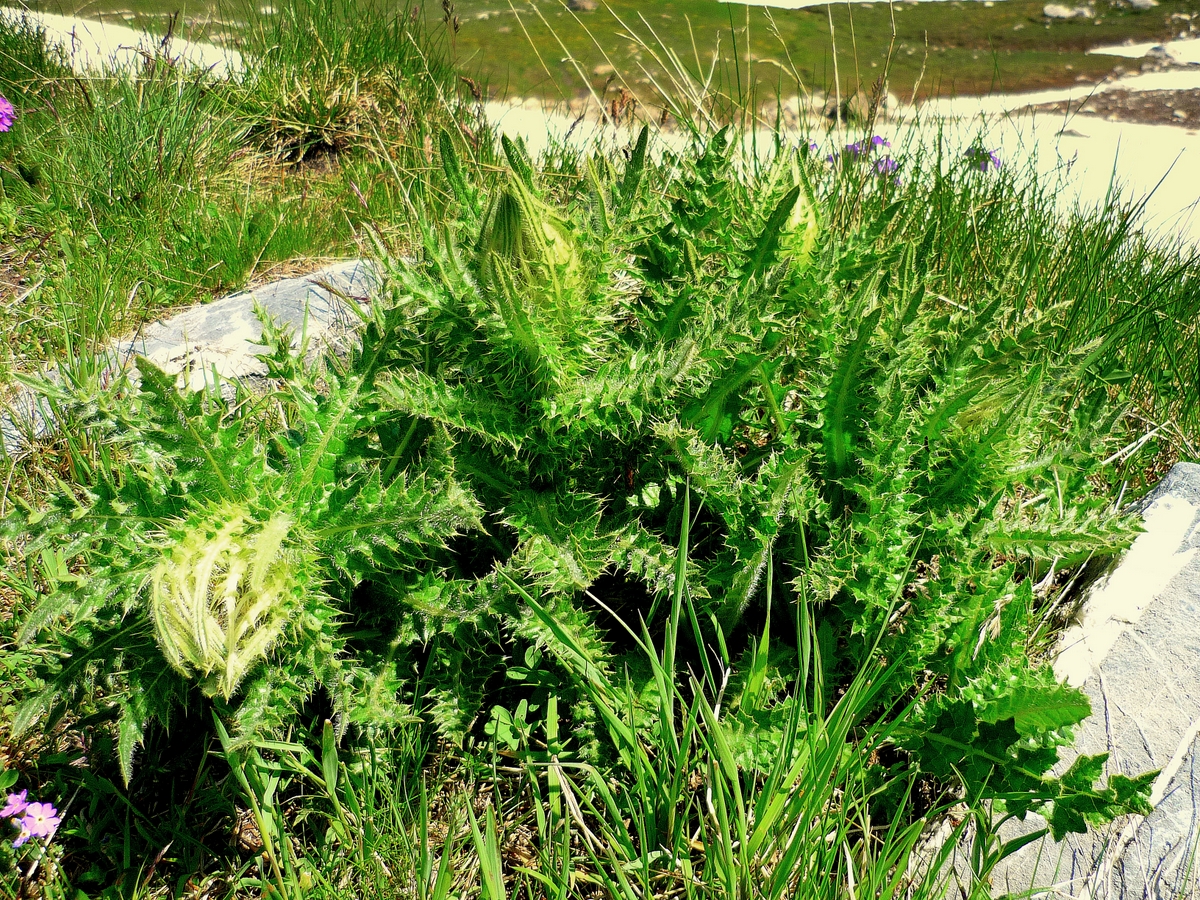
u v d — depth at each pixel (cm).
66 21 172
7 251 94
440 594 49
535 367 48
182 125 111
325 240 101
